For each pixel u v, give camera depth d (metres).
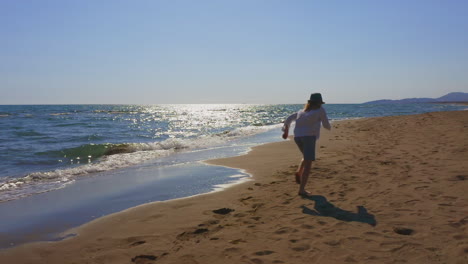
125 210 4.14
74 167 8.17
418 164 5.70
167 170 7.07
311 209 3.70
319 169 5.78
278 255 2.58
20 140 14.03
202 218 3.68
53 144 12.88
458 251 2.46
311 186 4.73
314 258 2.50
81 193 5.22
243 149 10.47
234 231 3.18
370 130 14.06
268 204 4.02
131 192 5.18
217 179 5.89
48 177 6.62
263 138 14.30
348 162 6.34
